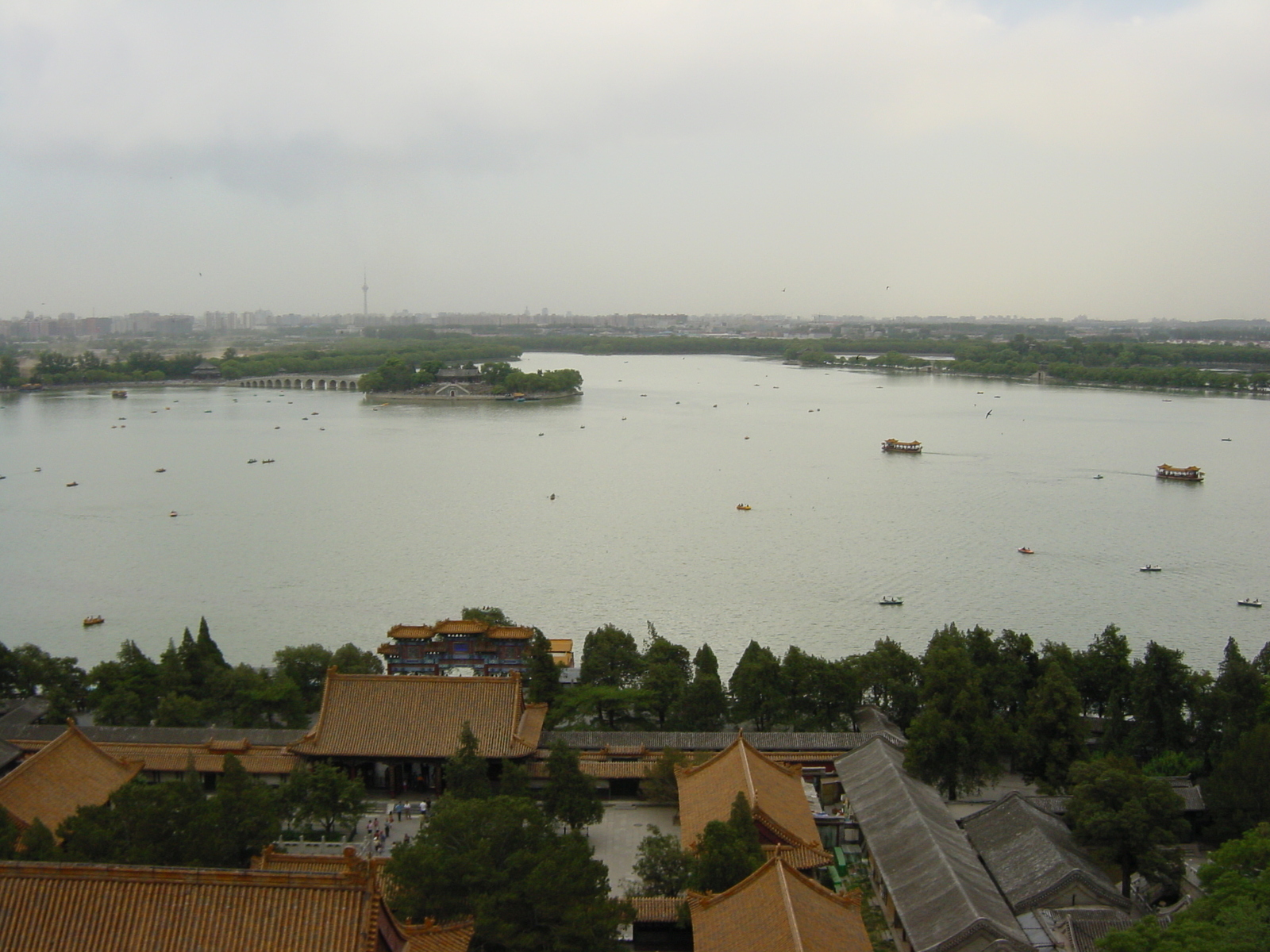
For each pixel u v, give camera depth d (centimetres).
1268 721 11606
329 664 14675
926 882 8725
